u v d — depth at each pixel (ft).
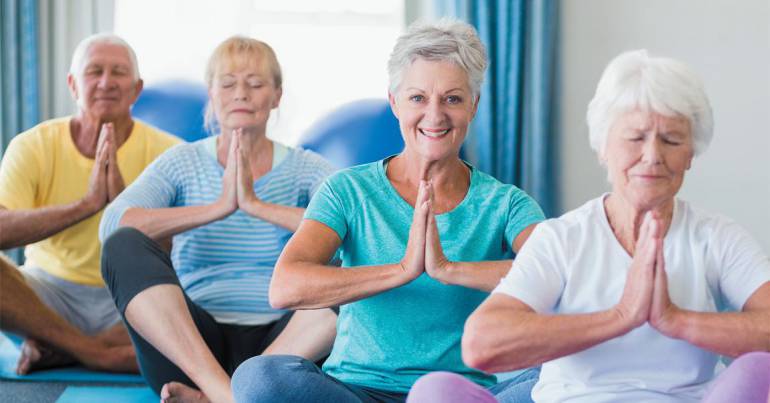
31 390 10.58
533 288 5.98
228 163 10.03
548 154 16.69
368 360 7.38
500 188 7.72
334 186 7.56
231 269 10.39
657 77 5.79
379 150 14.34
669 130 5.82
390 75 7.55
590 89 17.12
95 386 10.77
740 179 17.37
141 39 16.25
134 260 9.18
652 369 6.00
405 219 7.48
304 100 16.74
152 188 10.43
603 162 6.16
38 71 15.58
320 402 6.75
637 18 17.17
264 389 6.69
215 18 16.46
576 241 6.13
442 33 7.36
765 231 17.31
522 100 16.58
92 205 11.11
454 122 7.38
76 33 16.01
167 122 14.07
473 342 5.81
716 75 17.30
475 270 7.09
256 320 10.16
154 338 9.04
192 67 16.31
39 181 11.87
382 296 7.34
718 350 5.77
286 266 7.16
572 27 17.06
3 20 15.34
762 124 17.29
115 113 11.91
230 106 10.44
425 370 7.37
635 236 6.10
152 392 10.48
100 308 11.87
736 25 17.21
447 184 7.66
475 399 5.52
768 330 5.75
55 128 12.03
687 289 6.07
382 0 16.93
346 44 16.80
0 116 15.35
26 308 10.90
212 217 10.02
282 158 10.80
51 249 11.79
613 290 6.02
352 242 7.55
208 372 8.93
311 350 9.27
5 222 10.97
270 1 16.65
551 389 6.20
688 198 17.43
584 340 5.71
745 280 6.02
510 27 16.42
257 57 10.53
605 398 5.99
